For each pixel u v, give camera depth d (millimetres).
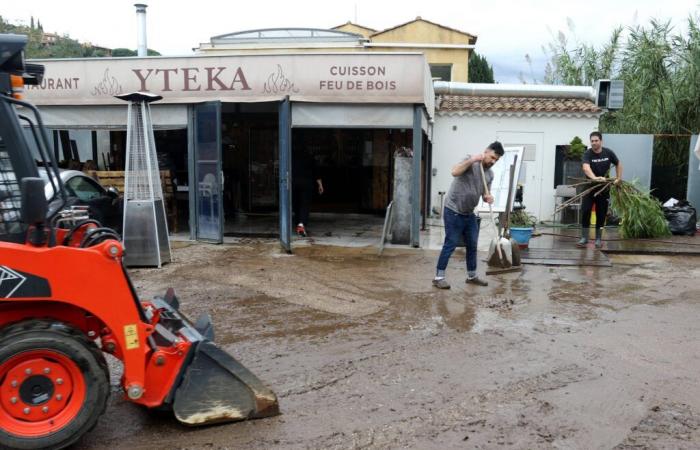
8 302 3537
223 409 3889
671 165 14258
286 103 9852
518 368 4910
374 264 8977
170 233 11820
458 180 7430
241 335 5719
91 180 9359
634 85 15094
